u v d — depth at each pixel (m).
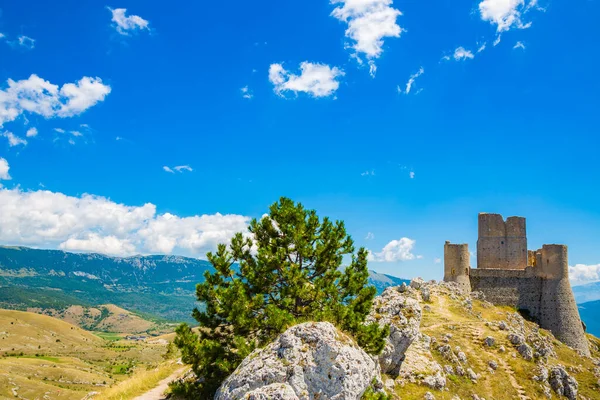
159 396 33.34
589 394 62.72
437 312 80.88
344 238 34.88
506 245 105.94
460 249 103.06
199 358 27.62
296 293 30.22
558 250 98.25
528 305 99.56
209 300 30.48
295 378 19.28
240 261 33.12
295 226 33.00
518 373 61.47
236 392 19.56
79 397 180.12
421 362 53.31
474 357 63.53
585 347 94.19
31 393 170.88
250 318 28.84
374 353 29.83
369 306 32.84
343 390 19.47
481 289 102.00
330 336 20.72
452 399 48.31
